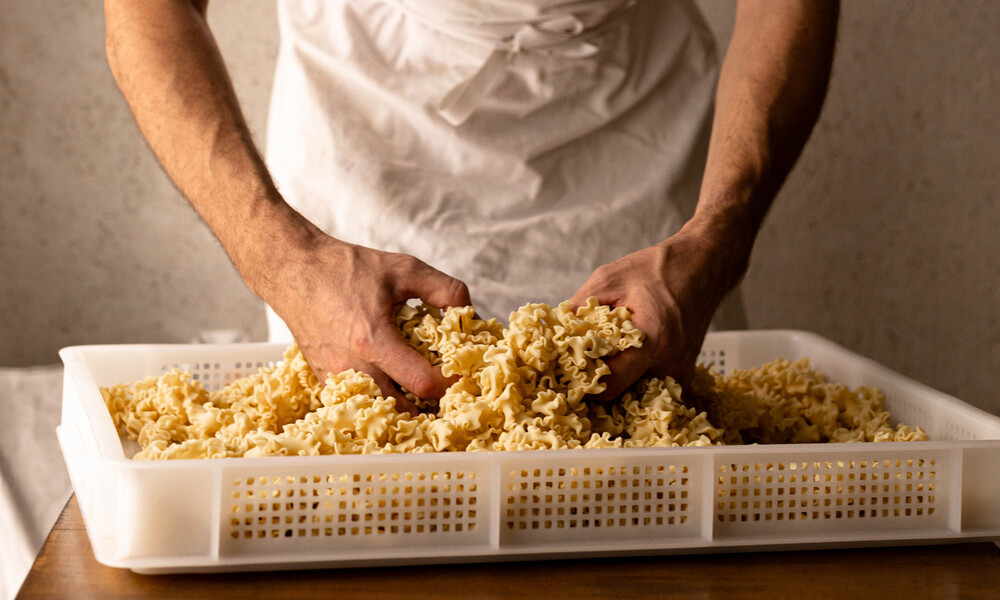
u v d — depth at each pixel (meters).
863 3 1.97
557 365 0.79
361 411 0.73
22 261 2.16
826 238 2.09
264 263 0.86
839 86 2.02
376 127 1.23
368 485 0.63
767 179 1.00
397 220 1.20
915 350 2.04
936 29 1.92
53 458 1.72
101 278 2.19
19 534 1.61
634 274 0.85
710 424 0.85
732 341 1.22
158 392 0.90
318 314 0.82
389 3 1.22
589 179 1.25
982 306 1.95
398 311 0.83
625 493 0.68
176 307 2.22
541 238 1.22
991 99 1.89
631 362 0.79
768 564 0.67
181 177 0.95
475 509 0.65
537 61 1.21
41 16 2.06
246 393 0.95
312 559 0.62
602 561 0.67
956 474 0.71
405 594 0.61
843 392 1.02
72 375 0.86
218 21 2.08
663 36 1.29
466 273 1.20
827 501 0.70
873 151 2.02
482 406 0.73
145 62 0.99
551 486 0.66
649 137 1.27
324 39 1.25
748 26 1.12
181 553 0.62
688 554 0.68
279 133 1.29
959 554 0.70
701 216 0.94
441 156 1.22
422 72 1.22
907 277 2.03
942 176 1.96
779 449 0.68
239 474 0.62
